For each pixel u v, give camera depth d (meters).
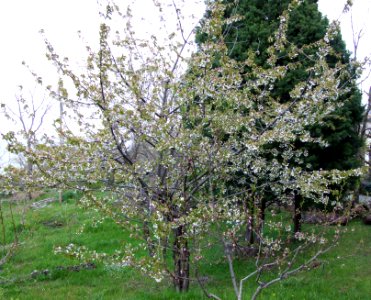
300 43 7.54
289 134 5.31
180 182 5.55
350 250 8.04
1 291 6.52
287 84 7.37
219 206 5.14
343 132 7.55
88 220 10.62
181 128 5.23
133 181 5.62
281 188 6.58
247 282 6.62
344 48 7.88
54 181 5.53
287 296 5.82
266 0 8.12
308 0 8.30
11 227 10.53
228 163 6.41
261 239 4.82
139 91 5.77
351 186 7.95
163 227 4.38
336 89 5.41
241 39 7.89
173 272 6.08
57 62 5.66
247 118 5.33
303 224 9.41
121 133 5.75
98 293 6.30
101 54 5.49
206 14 6.84
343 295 5.99
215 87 5.30
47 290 6.68
